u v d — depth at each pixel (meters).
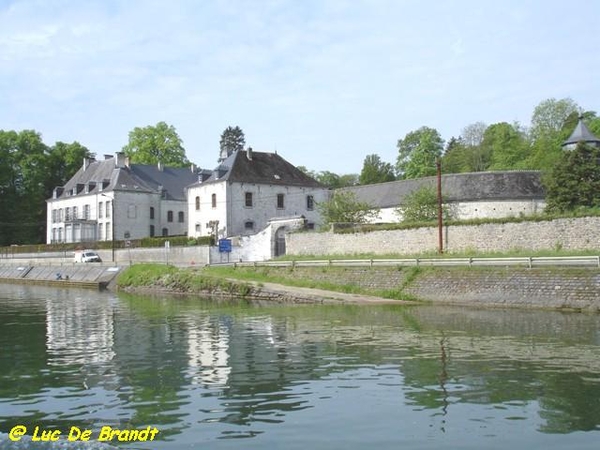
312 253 47.03
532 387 13.13
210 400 12.67
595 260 28.06
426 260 34.62
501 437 10.12
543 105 86.00
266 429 10.71
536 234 34.72
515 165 77.12
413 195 51.06
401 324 23.55
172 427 10.91
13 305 35.66
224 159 66.25
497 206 50.38
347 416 11.38
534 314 25.50
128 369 15.92
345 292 36.00
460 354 16.92
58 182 85.31
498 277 30.09
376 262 37.16
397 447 9.73
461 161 91.44
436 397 12.55
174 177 77.81
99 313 30.27
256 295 38.53
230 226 58.81
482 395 12.61
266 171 62.34
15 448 7.02
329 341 19.72
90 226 72.06
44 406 12.40
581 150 42.59
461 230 37.97
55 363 16.88
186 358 17.31
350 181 115.94
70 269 60.66
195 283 43.53
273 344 19.38
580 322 22.70
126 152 84.44
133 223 71.00
